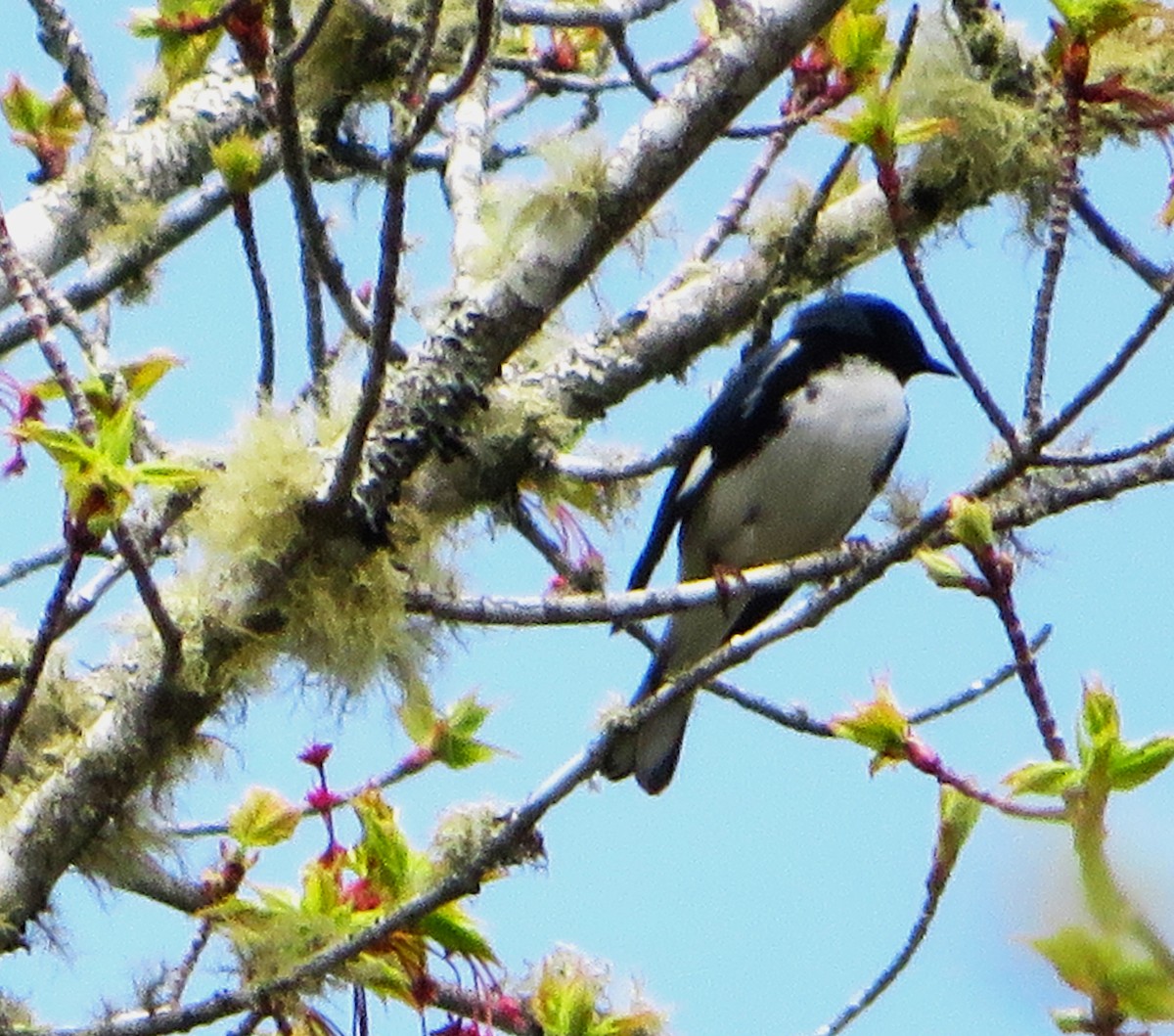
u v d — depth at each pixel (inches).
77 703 356.8
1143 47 357.1
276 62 316.8
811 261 425.1
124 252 445.1
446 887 293.4
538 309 366.6
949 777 278.1
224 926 308.8
